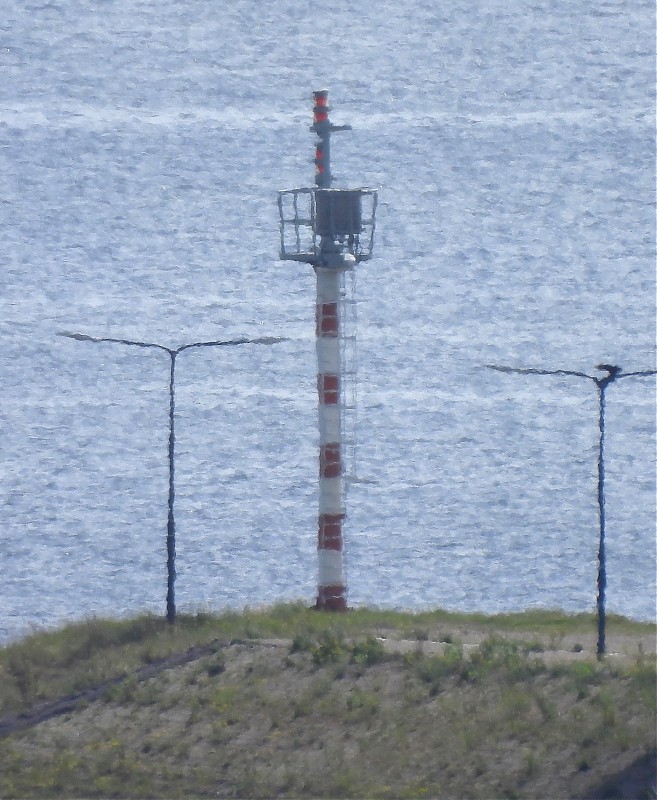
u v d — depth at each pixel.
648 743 103.75
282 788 103.38
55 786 105.38
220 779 106.69
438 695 119.31
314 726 115.62
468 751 107.19
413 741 111.00
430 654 129.50
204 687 126.81
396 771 105.62
